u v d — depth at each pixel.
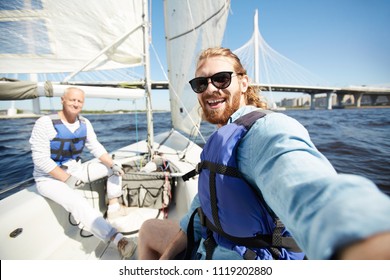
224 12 2.47
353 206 0.26
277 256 0.67
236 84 0.86
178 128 3.59
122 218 1.78
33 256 1.35
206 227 0.83
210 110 0.88
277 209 0.41
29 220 1.36
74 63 2.29
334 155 6.67
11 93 1.57
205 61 0.87
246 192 0.59
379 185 4.29
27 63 2.19
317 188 0.33
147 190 1.86
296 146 0.44
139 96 2.20
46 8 2.08
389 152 6.85
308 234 0.31
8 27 2.07
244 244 0.66
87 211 1.43
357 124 14.46
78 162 1.79
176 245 0.97
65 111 1.63
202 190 0.76
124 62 2.39
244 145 0.58
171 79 3.46
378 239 0.23
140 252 1.13
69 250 1.49
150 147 2.31
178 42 3.16
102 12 2.15
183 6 2.96
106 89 1.93
